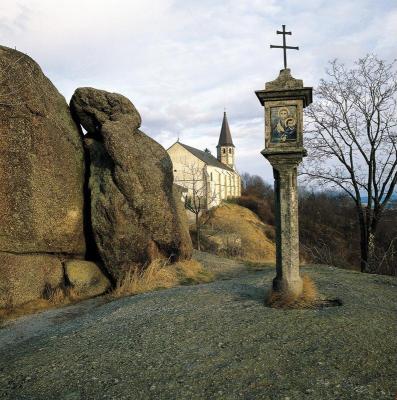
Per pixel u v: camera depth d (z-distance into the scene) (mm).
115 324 7676
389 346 5555
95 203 12852
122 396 4691
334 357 5223
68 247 12805
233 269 16438
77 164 13492
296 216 7887
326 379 4680
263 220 66875
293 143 7797
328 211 30656
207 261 17516
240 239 41438
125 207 12898
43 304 11406
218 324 6883
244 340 6047
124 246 12805
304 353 5406
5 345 8188
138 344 6320
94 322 8086
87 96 13797
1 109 11445
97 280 12773
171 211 14484
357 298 8430
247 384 4723
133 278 12539
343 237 28062
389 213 18031
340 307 7445
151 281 12773
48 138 12391
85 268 12750
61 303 11602
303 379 4723
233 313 7484
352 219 27125
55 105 13367
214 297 8977
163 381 4980
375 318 6746
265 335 6168
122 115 14047
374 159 17125
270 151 7812
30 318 10156
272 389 4551
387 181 16656
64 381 5246
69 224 12750
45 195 12125
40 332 8805
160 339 6438
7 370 5789
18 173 11586
